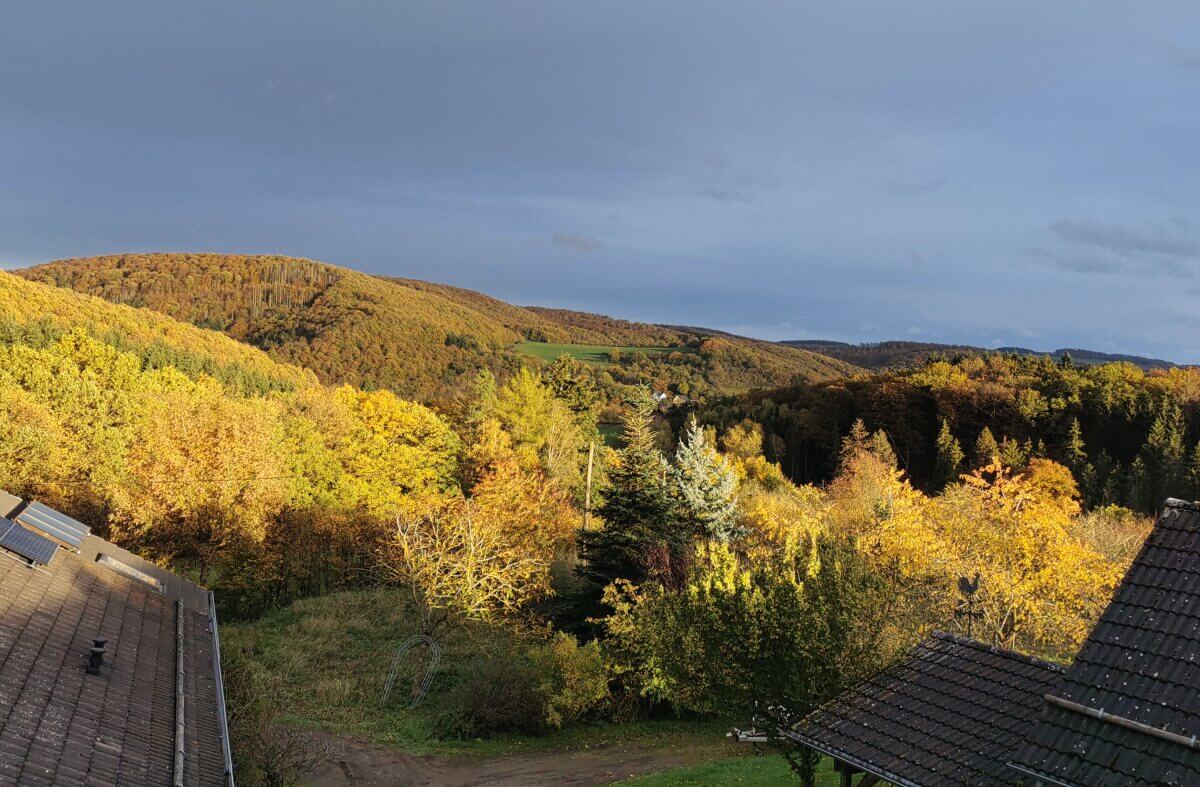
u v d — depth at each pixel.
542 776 23.28
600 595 32.31
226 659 21.38
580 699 27.80
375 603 37.84
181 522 39.31
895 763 12.94
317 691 27.98
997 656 15.16
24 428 47.72
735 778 21.14
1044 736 10.58
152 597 18.11
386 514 46.47
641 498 32.28
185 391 68.19
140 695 12.67
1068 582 26.70
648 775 22.62
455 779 22.67
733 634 18.89
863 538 28.84
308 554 42.94
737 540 35.34
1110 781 9.70
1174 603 11.29
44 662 11.73
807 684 16.67
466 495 59.19
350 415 58.94
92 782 9.30
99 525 45.19
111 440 52.34
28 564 15.34
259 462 41.88
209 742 12.55
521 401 69.38
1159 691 10.36
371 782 21.86
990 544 28.39
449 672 30.72
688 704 26.03
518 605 34.56
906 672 15.48
